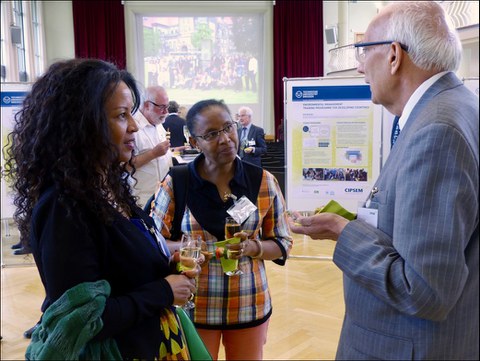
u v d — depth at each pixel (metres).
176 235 1.70
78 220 0.97
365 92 3.91
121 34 8.42
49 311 0.94
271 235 1.75
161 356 1.13
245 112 5.96
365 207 1.15
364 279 1.01
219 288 1.62
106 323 0.97
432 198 0.91
